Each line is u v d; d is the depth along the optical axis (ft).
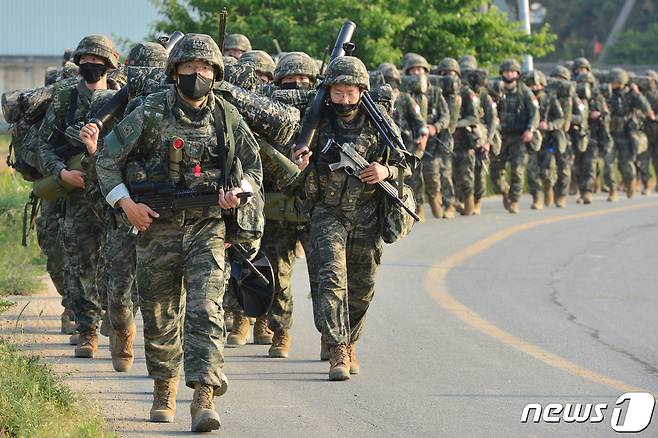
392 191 73.67
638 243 147.43
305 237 79.61
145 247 60.13
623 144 217.15
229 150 59.98
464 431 61.57
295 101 74.08
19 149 85.61
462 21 224.74
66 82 80.64
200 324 58.80
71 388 67.97
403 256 131.85
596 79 221.05
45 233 87.56
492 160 184.34
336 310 73.46
